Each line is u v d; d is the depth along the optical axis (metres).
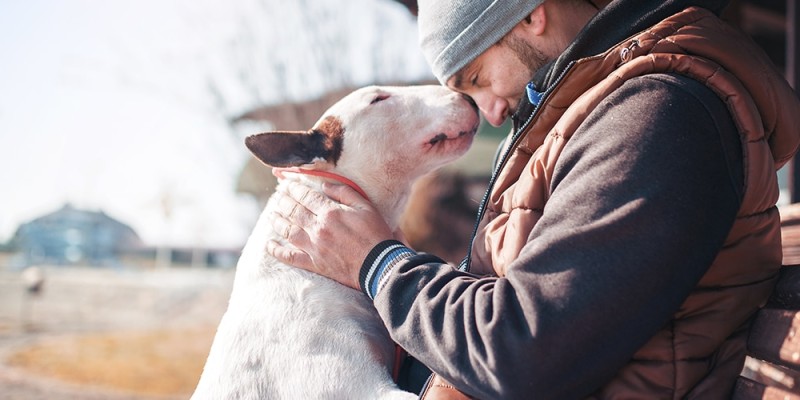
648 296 1.40
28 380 9.11
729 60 1.57
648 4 1.70
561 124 1.65
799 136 1.71
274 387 2.11
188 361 10.63
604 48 1.73
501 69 2.00
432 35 2.03
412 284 1.71
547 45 1.93
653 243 1.40
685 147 1.44
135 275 20.81
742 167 1.50
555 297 1.42
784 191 6.88
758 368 2.26
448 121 2.44
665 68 1.55
